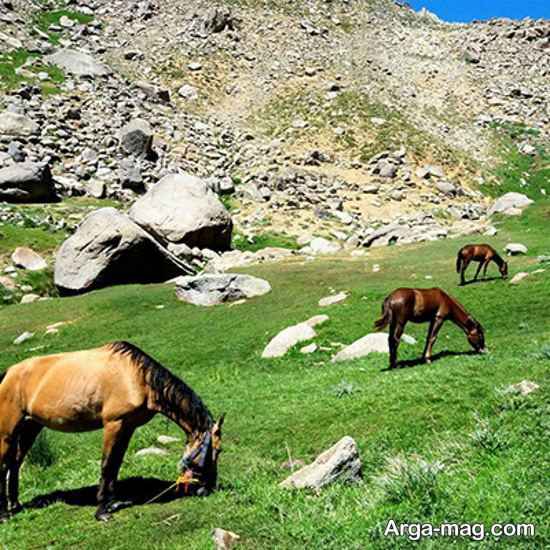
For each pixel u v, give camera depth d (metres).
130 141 70.25
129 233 41.41
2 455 9.91
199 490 9.78
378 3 134.88
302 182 71.56
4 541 9.05
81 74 83.62
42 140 65.94
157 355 26.58
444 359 18.44
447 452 10.06
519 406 11.50
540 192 80.00
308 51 108.00
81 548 8.47
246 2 120.44
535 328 22.36
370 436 12.67
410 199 71.06
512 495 8.12
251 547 8.00
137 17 110.75
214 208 51.50
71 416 9.55
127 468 12.14
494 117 98.12
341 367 20.30
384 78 104.25
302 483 9.90
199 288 34.59
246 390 19.48
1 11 94.69
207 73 98.25
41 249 46.25
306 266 40.44
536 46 119.12
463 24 133.75
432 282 31.39
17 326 33.69
